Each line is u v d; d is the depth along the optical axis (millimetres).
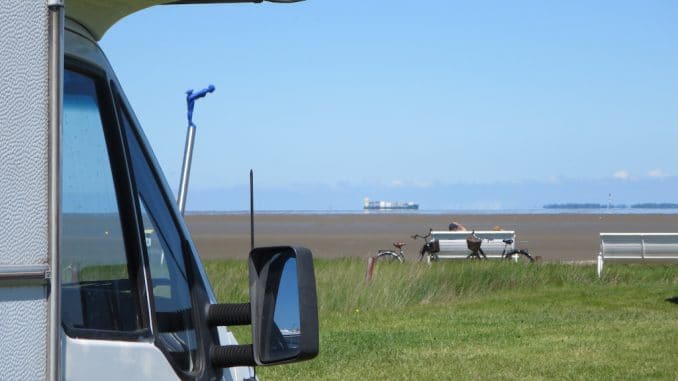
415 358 18297
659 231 111812
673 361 17766
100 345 3463
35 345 2930
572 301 28156
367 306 26531
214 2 4523
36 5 2979
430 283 29250
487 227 128375
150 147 4215
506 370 17000
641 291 30578
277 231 122812
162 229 4133
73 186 3525
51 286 2982
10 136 2854
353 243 83688
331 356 18594
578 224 141625
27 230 2914
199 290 4277
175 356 3904
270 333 3822
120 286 3695
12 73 2873
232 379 4496
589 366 17266
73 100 3582
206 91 5875
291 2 4547
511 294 30109
